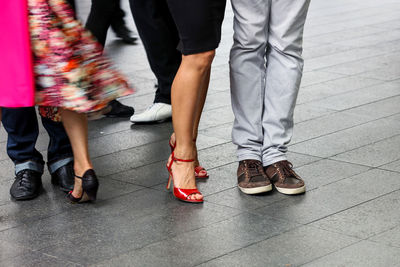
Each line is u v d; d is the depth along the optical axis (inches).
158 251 134.4
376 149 189.2
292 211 151.4
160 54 216.5
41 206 159.2
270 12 159.3
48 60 141.3
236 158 185.9
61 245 138.8
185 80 152.2
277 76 162.2
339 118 217.9
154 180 173.0
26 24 138.1
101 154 192.9
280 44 160.2
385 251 131.7
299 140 197.5
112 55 317.1
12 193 163.5
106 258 132.5
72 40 142.3
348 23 379.9
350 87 254.7
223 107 234.7
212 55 150.9
